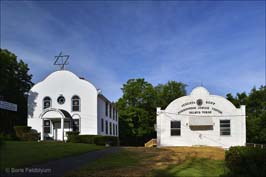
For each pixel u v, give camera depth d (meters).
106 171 14.70
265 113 56.72
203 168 16.61
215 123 36.19
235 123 35.94
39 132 43.91
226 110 36.16
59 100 44.72
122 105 73.12
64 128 43.44
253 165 14.52
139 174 14.09
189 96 36.78
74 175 13.62
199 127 36.38
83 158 19.59
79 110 44.19
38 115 44.62
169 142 36.41
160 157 20.94
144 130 68.44
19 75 54.91
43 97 44.94
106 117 50.47
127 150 26.33
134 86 73.88
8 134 38.69
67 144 28.75
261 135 55.12
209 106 36.38
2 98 44.59
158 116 36.97
